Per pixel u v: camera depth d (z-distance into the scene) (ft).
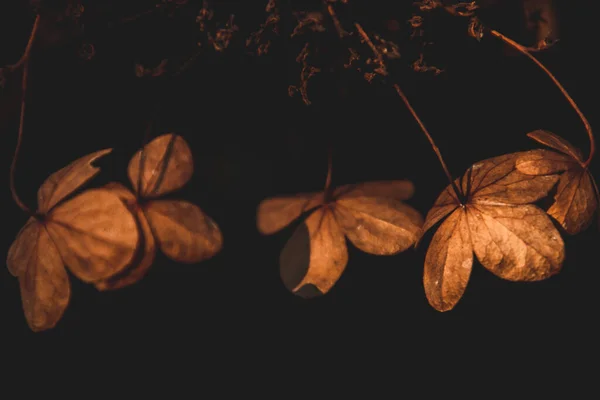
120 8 0.95
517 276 0.86
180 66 0.96
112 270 0.86
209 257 0.88
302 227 0.92
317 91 0.98
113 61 0.98
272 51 0.95
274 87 1.00
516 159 0.88
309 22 0.88
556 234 0.85
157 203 0.88
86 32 0.94
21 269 0.88
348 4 0.92
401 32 0.94
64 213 0.87
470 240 0.87
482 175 0.88
